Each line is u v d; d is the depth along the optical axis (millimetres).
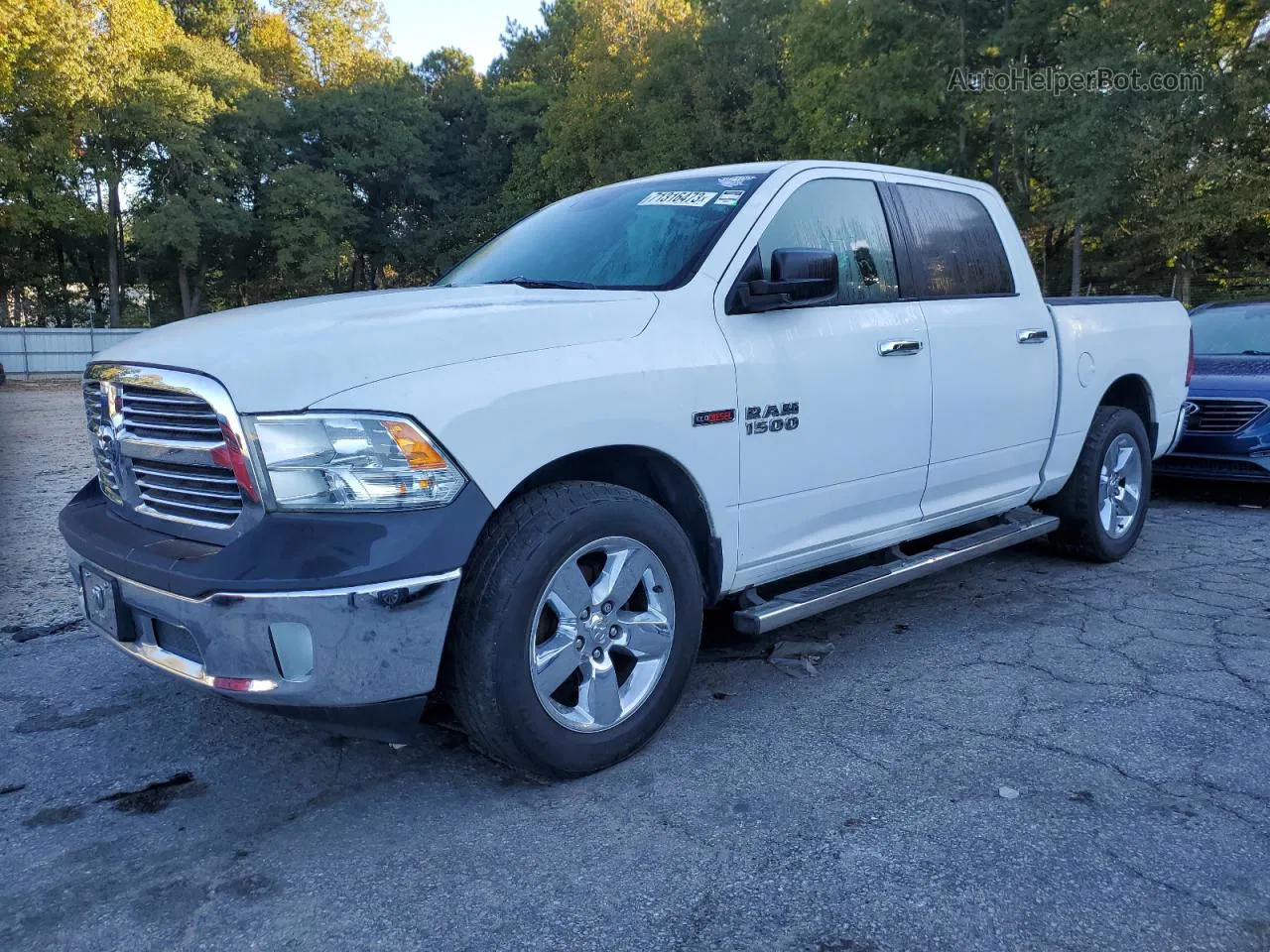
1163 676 3842
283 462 2609
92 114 33344
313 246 43000
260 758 3303
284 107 43250
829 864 2555
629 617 3158
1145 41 20234
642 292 3369
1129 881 2449
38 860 2682
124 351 3107
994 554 5832
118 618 2922
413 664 2650
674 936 2273
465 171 49344
